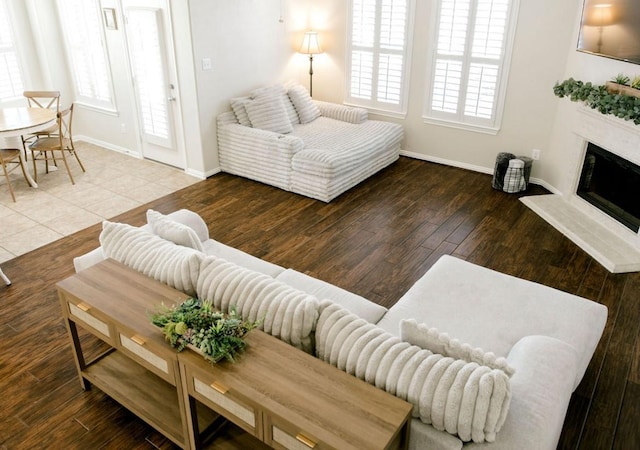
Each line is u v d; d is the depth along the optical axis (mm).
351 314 2242
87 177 5773
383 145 5789
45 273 3982
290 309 2238
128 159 6324
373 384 2016
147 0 5305
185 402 2240
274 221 4832
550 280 3959
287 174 5344
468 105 5797
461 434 1857
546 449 1903
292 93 6160
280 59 6328
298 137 5480
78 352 2777
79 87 6547
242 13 5594
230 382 1967
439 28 5625
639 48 4016
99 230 4637
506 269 4105
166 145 5918
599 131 4512
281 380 1980
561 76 5156
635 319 3525
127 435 2637
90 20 5914
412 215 4969
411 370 1952
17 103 6379
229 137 5645
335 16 6301
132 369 2834
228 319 2205
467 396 1827
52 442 2588
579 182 4996
